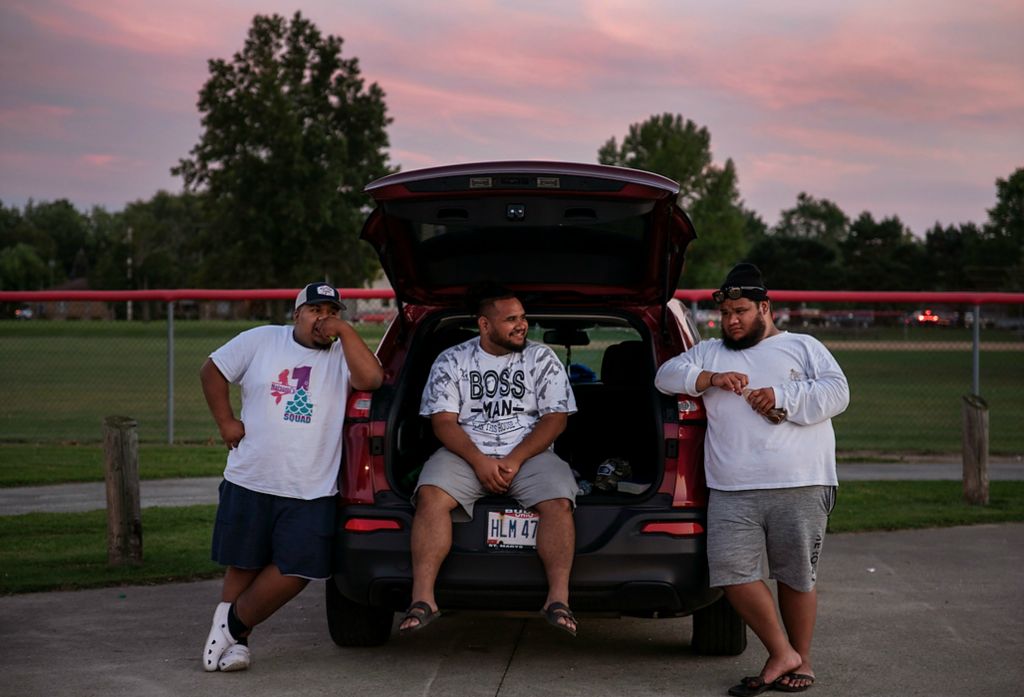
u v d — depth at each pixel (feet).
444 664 16.53
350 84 236.02
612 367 19.84
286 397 16.02
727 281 15.60
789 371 15.31
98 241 541.75
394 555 15.33
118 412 57.98
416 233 16.96
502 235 16.88
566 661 16.72
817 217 581.53
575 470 19.26
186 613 19.39
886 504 30.76
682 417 15.58
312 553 15.96
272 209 222.48
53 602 20.18
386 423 15.85
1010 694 14.90
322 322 15.87
